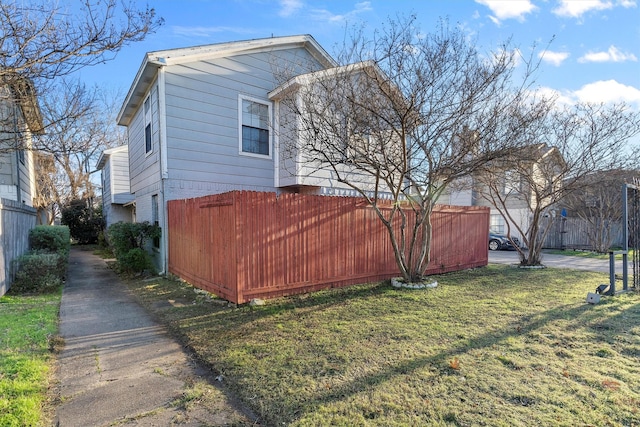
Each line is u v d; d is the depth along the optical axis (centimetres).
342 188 999
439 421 235
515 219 1766
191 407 262
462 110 571
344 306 536
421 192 731
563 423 231
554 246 1678
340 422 235
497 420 235
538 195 965
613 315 484
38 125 646
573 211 1678
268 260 572
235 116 902
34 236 841
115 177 1606
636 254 675
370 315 487
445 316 480
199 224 659
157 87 807
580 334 407
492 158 577
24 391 274
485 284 720
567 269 949
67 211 1962
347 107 595
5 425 230
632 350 359
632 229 709
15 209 705
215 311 514
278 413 249
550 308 522
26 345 375
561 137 894
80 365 339
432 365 322
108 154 1597
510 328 428
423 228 713
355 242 699
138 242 878
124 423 242
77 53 393
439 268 869
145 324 468
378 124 578
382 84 558
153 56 761
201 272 655
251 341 391
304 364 327
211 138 862
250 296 551
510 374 304
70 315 511
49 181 1656
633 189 686
